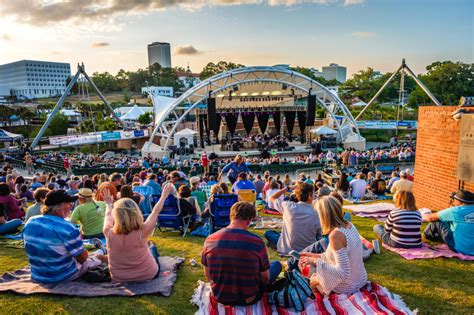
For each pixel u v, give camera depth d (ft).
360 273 13.65
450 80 299.58
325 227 13.94
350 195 40.68
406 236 19.08
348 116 141.59
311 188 18.94
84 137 125.39
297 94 148.77
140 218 14.64
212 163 90.53
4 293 14.42
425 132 31.12
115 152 148.97
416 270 16.70
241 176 33.42
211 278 12.56
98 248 19.15
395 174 46.21
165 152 120.37
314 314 12.35
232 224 12.76
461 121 23.31
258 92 156.56
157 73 588.50
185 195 25.23
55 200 15.30
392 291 14.74
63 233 14.80
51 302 13.79
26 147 123.13
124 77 636.07
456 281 15.53
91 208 21.44
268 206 32.60
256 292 12.41
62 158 100.83
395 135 193.67
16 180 38.32
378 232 21.43
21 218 27.02
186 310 13.34
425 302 13.85
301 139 152.15
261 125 150.82
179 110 215.31
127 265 14.82
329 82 508.94
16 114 209.46
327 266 13.37
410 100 290.15
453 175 27.89
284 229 19.31
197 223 26.37
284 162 92.68
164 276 15.89
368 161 89.81
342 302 12.94
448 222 19.07
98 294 14.16
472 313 13.07
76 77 136.05
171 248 21.01
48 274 14.96
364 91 355.36
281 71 127.65
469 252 17.97
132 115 201.16
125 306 13.53
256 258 12.08
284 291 12.73
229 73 122.93
